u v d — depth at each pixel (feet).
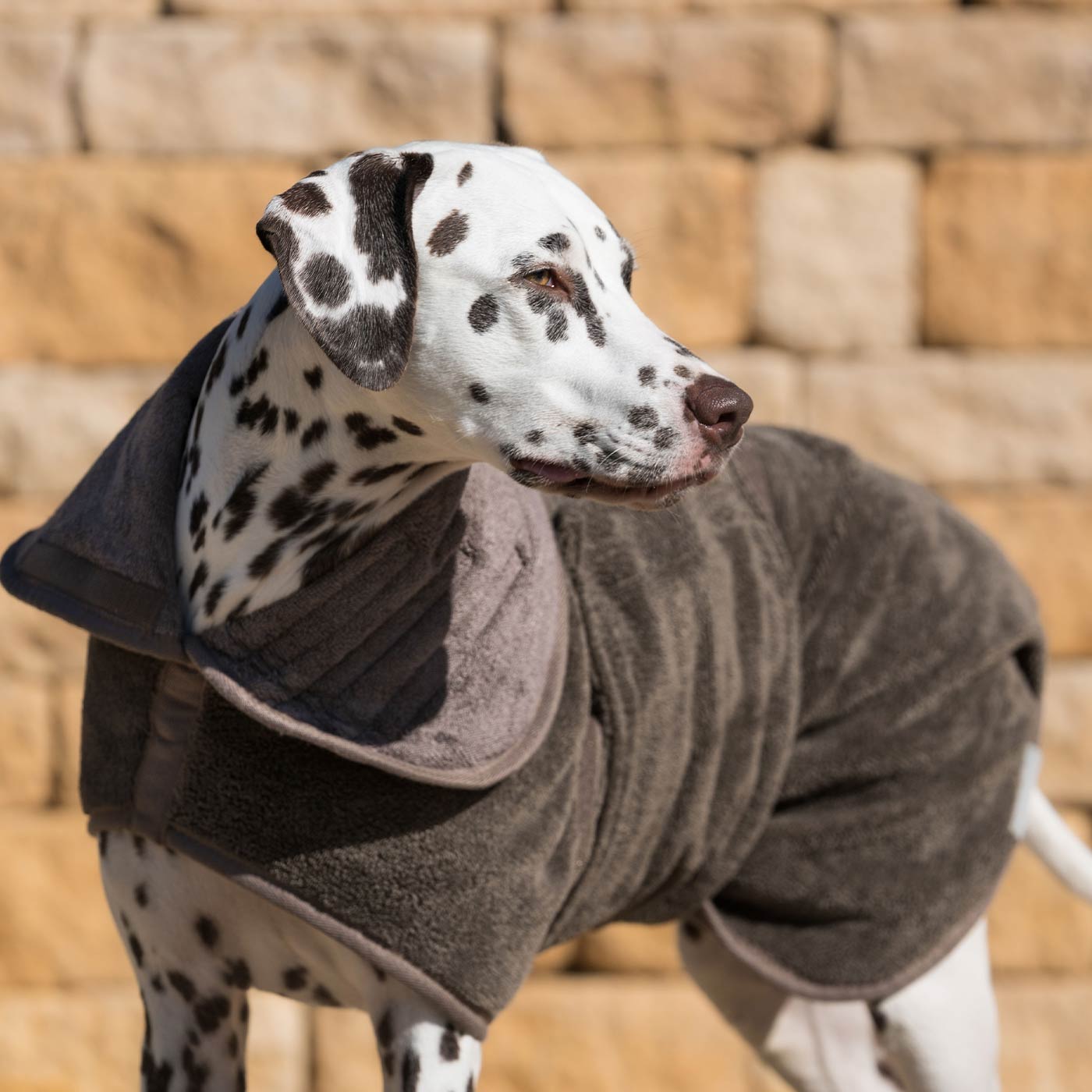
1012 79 26.89
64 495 26.18
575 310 13.07
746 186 26.68
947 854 17.04
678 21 26.81
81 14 26.76
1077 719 26.37
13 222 26.32
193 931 14.39
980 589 17.57
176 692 13.58
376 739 13.17
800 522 17.11
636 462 12.72
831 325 26.81
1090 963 26.53
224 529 13.20
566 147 26.76
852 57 26.86
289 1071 25.95
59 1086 25.75
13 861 25.67
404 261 12.46
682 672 15.43
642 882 16.15
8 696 25.81
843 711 16.92
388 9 26.86
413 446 13.14
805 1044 19.15
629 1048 26.18
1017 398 26.68
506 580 13.96
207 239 26.45
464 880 13.52
